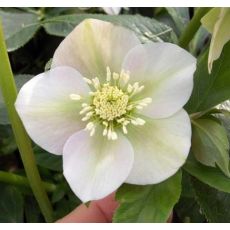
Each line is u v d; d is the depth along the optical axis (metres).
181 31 0.16
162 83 0.10
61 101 0.10
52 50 0.17
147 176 0.10
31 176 0.13
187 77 0.10
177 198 0.10
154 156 0.10
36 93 0.10
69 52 0.10
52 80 0.10
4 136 0.16
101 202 0.13
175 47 0.10
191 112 0.11
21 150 0.12
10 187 0.15
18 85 0.14
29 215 0.15
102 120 0.11
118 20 0.14
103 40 0.10
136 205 0.10
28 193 0.15
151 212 0.10
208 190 0.12
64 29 0.15
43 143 0.10
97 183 0.10
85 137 0.10
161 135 0.10
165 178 0.10
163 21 0.17
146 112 0.10
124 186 0.11
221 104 0.12
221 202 0.12
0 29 0.11
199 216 0.14
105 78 0.11
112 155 0.10
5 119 0.13
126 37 0.10
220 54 0.11
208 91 0.11
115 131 0.11
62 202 0.15
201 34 0.16
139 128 0.11
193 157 0.11
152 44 0.10
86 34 0.10
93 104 0.11
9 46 0.15
